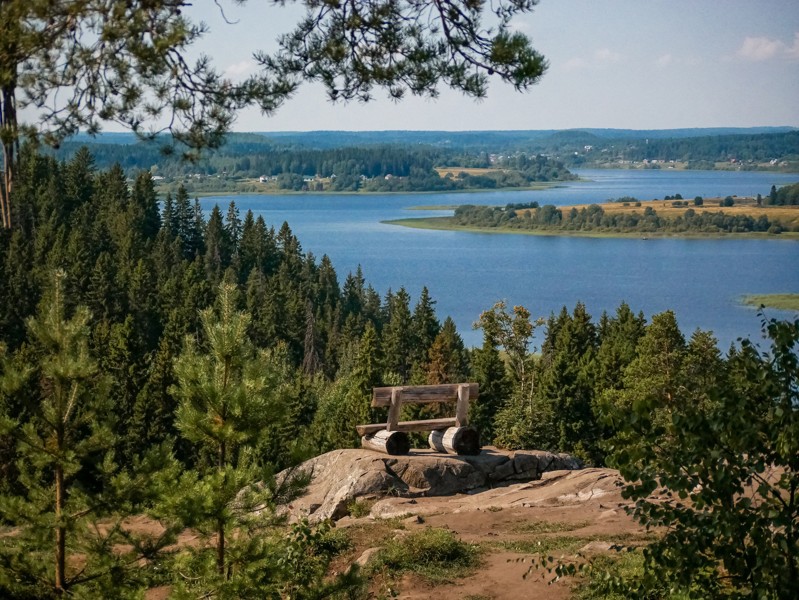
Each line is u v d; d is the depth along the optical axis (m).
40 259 129.62
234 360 13.80
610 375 81.62
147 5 9.30
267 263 176.62
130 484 12.55
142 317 121.94
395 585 15.13
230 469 12.82
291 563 13.57
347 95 10.66
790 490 7.64
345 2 10.50
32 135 9.53
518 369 82.62
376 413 72.75
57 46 9.42
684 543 7.73
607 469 24.69
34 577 12.31
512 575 15.27
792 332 7.52
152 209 180.75
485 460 24.59
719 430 7.49
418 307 126.56
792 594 7.14
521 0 9.95
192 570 12.91
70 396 12.38
